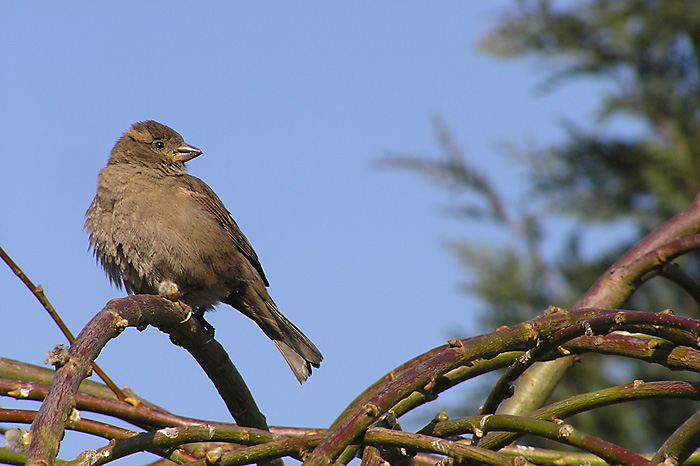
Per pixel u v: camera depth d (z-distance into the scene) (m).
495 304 21.16
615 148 23.19
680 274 7.96
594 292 7.97
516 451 6.73
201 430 5.68
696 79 23.48
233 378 6.90
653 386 5.56
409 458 5.57
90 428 6.25
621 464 4.80
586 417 18.25
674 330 5.62
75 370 4.81
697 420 5.08
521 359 5.79
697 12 22.81
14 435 4.57
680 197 21.92
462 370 6.06
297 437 5.55
